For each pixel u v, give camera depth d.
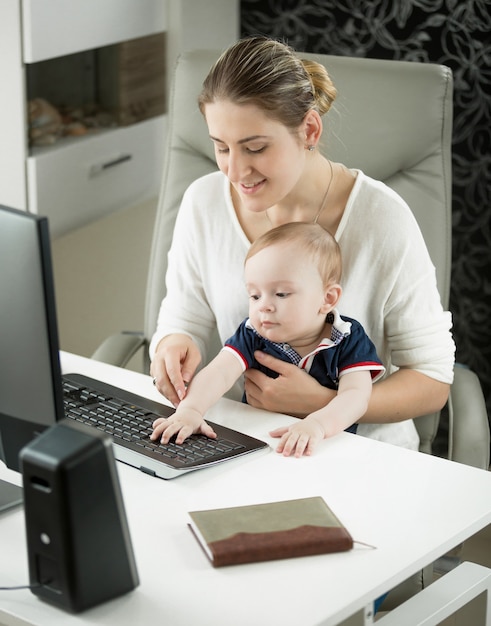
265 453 1.54
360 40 2.77
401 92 2.00
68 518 1.12
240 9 2.92
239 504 1.39
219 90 1.59
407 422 1.91
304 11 2.82
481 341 2.88
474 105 2.70
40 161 2.38
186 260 1.92
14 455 1.36
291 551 1.26
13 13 2.26
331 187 1.80
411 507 1.39
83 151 2.54
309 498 1.37
